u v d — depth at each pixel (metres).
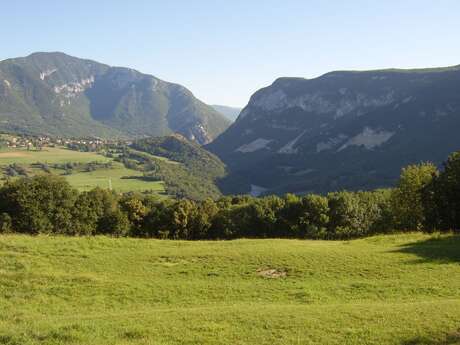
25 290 22.84
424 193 60.84
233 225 88.44
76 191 82.75
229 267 27.97
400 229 67.00
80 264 27.78
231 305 21.05
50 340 15.71
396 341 15.45
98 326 17.22
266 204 90.75
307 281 25.47
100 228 83.62
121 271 27.05
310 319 17.75
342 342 15.49
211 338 15.95
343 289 23.78
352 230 80.75
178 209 86.50
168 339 15.95
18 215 70.19
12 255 28.11
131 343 15.48
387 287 23.69
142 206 88.81
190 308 20.44
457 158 56.94
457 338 15.46
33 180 74.75
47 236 36.12
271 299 22.39
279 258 29.33
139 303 21.84
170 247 33.69
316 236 79.81
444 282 24.17
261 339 15.87
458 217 55.44
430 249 31.62
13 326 17.56
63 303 21.58
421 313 17.97
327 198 89.31
